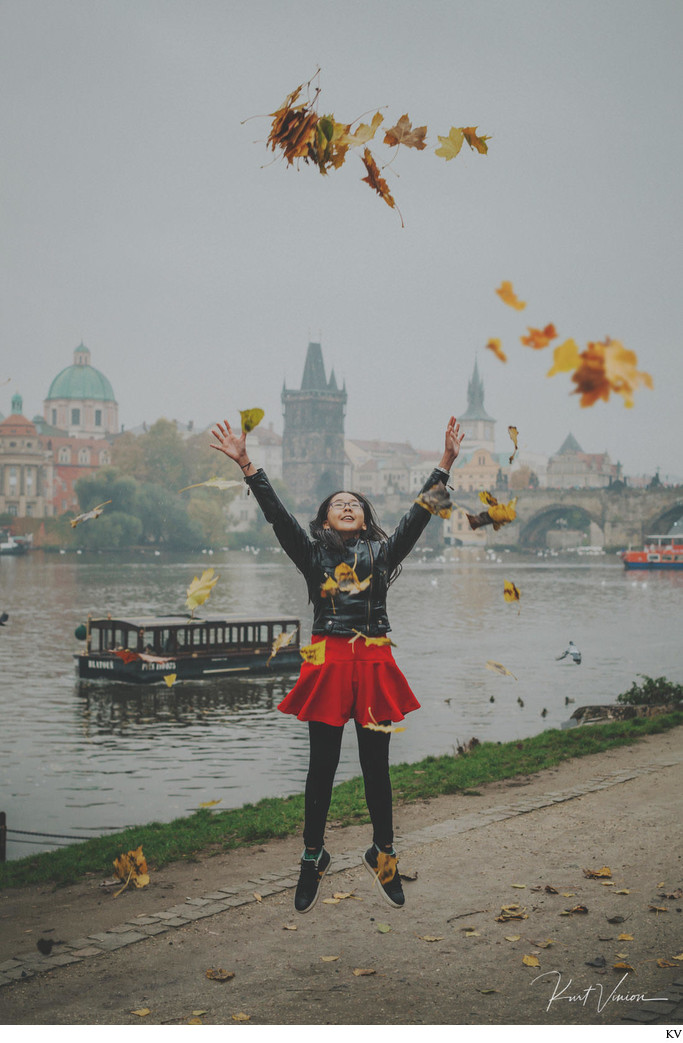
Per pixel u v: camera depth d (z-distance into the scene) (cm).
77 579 13600
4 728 3700
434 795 1420
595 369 206
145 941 784
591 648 6400
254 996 654
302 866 606
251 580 14462
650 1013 596
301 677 598
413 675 5084
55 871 1155
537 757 1714
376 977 679
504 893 870
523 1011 611
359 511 602
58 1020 625
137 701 4338
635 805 1220
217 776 2861
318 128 377
